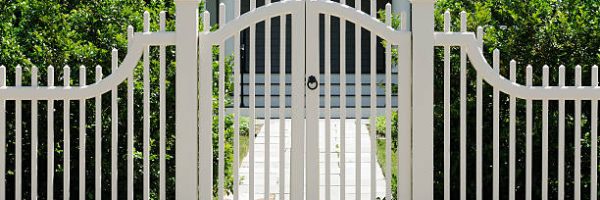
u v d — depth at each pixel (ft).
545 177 18.56
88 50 20.81
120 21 21.89
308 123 18.26
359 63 18.29
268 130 18.34
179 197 18.13
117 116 19.24
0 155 18.48
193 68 17.92
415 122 18.11
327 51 18.24
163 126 18.22
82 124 18.38
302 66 18.19
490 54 21.17
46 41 21.17
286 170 29.35
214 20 47.06
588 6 21.27
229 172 23.27
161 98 18.19
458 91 21.06
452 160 21.06
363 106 43.93
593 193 18.70
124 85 20.90
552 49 20.89
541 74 20.97
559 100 18.39
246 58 47.29
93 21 21.76
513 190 18.56
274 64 47.98
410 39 18.12
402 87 18.19
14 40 20.48
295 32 18.13
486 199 21.17
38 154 20.79
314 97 18.22
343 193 18.53
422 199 18.25
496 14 22.17
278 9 18.13
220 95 18.42
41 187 21.07
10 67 20.24
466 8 22.68
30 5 21.74
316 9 18.13
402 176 18.37
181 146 18.04
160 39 18.02
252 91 18.42
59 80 20.71
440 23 21.62
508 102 20.83
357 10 18.17
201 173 18.26
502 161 20.90
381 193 25.70
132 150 18.39
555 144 20.89
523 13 21.40
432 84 18.03
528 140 18.51
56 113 20.80
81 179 18.45
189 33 17.90
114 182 18.42
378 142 34.71
